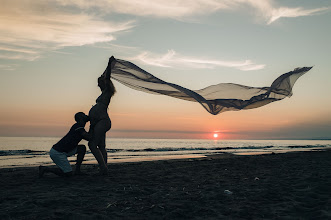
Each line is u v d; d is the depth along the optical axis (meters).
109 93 6.86
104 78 6.88
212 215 3.53
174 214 3.51
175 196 4.62
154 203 4.12
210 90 6.34
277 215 3.46
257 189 5.14
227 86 6.36
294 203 4.05
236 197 4.52
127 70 6.98
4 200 4.24
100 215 3.43
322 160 11.59
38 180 6.14
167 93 6.77
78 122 6.47
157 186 5.62
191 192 4.98
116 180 6.27
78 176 6.66
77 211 3.62
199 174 7.45
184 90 6.27
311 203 4.07
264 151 23.55
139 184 5.84
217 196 4.55
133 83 7.03
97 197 4.52
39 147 33.59
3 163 12.71
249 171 8.04
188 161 11.77
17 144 41.97
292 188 5.12
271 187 5.32
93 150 6.78
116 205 3.97
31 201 4.07
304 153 17.09
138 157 16.00
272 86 6.26
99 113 6.72
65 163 6.39
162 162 11.30
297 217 3.34
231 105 6.12
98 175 6.84
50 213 3.51
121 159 14.05
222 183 5.95
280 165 9.59
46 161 13.95
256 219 3.34
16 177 6.66
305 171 7.68
